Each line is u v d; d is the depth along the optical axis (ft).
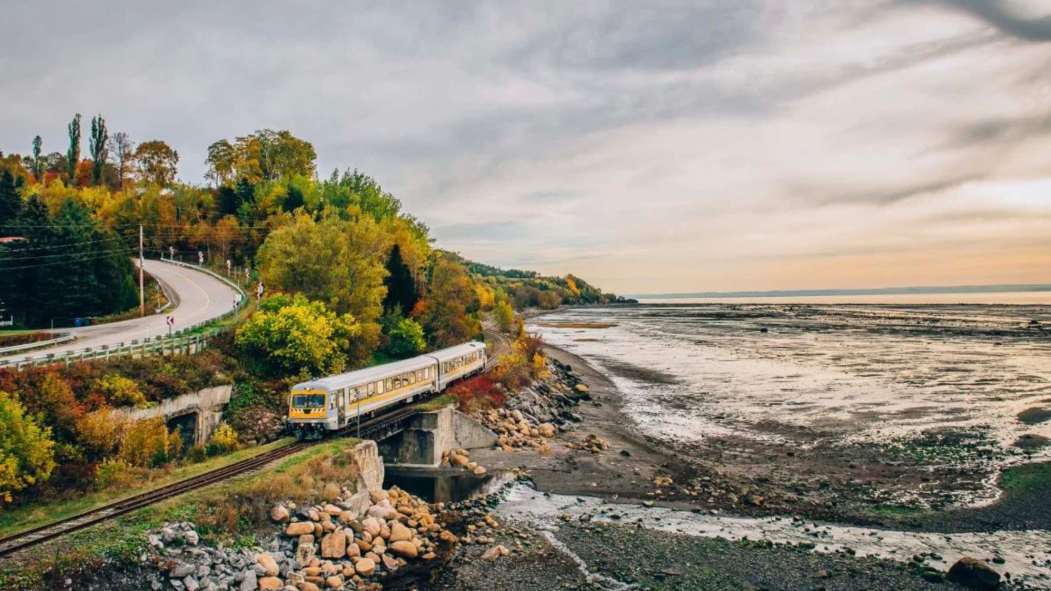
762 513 115.44
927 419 183.01
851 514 114.62
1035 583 87.97
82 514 81.82
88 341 158.51
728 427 181.68
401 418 142.41
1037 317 599.16
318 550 89.56
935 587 87.04
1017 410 191.21
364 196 372.38
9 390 99.04
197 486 92.48
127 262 242.17
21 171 443.32
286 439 124.06
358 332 185.78
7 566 67.10
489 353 259.60
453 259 351.46
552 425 179.42
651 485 131.13
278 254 201.87
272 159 435.53
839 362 302.45
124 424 107.86
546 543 101.19
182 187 397.60
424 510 112.06
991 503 119.03
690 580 88.99
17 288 206.08
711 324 610.24
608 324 638.53
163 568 74.08
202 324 184.44
